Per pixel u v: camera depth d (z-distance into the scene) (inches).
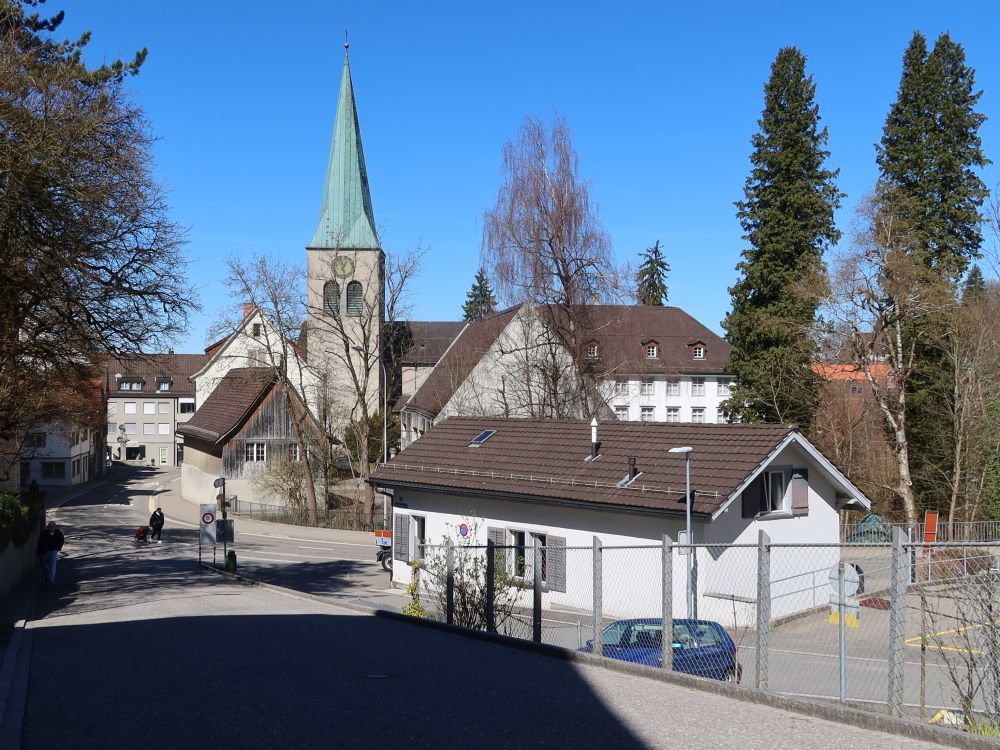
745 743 288.8
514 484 997.8
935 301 1349.7
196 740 301.7
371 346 2536.9
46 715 342.3
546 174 1489.9
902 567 330.0
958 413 1515.7
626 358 1573.6
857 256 1371.8
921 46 1640.0
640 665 421.7
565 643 611.5
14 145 773.3
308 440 2284.7
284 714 336.5
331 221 2824.8
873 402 1592.0
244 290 2049.7
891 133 1653.5
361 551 1711.4
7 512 1003.9
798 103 1766.7
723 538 855.7
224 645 522.9
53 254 840.9
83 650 518.0
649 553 866.1
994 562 340.8
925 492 1636.3
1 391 1062.4
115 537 1879.9
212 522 1342.3
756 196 1806.1
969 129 1621.6
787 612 900.6
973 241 1626.5
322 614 735.7
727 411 1829.5
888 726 301.9
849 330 1405.0
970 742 278.5
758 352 1768.0
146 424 4106.8
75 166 812.6
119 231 899.4
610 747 285.7
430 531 1119.0
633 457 911.0
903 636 328.8
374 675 417.1
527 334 1573.6
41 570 1269.7
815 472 957.2
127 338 954.1
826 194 1775.3
